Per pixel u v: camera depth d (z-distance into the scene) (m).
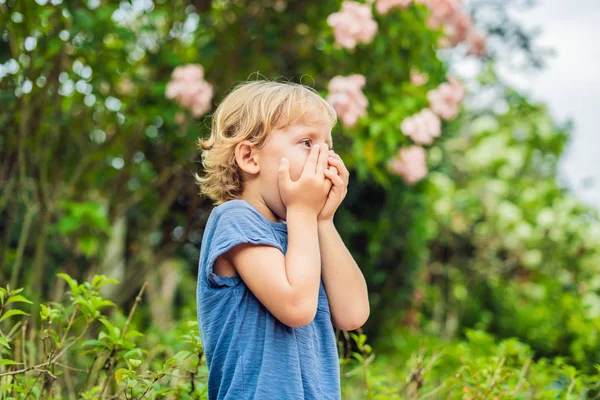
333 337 1.45
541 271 8.27
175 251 4.67
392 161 3.72
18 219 3.68
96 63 3.49
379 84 3.85
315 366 1.36
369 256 5.76
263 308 1.35
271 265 1.32
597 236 8.27
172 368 1.83
